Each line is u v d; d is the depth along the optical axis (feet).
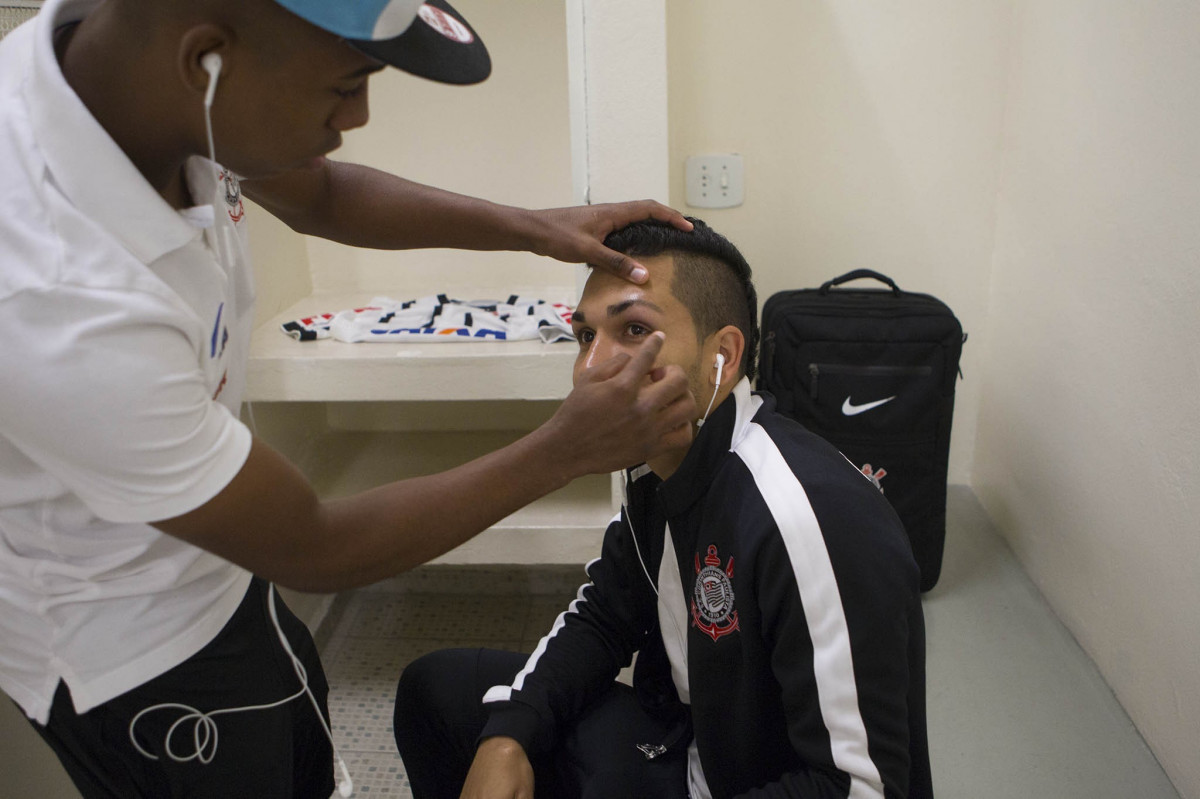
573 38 4.46
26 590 2.64
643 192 4.71
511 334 5.08
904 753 2.44
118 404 1.86
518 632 6.06
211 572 2.92
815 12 6.05
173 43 1.85
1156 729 4.42
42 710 2.79
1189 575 4.07
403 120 6.22
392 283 6.70
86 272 1.87
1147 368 4.43
